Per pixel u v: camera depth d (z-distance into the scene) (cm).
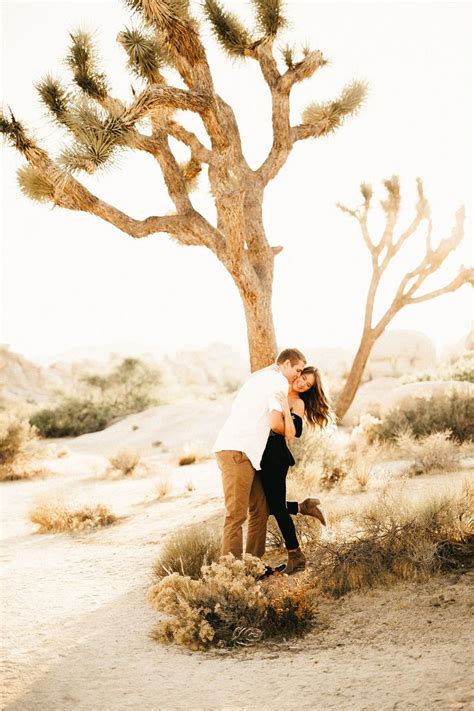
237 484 453
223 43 735
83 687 314
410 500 489
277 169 699
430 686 262
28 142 623
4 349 5334
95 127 563
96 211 641
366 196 1528
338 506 582
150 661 345
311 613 379
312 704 265
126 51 689
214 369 6912
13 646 384
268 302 641
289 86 691
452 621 341
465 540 444
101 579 532
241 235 580
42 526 782
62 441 2617
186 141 679
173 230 647
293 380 499
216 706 276
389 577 416
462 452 950
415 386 1570
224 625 375
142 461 1359
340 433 1234
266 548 525
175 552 505
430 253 1452
